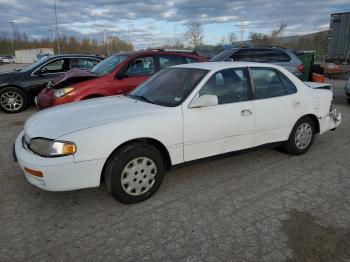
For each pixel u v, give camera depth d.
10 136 6.34
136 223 3.24
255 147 4.48
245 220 3.29
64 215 3.40
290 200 3.69
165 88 4.24
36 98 7.40
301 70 9.70
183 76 4.26
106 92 6.59
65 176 3.18
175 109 3.73
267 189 3.97
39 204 3.63
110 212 3.45
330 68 20.14
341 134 6.38
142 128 3.47
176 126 3.70
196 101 3.80
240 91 4.27
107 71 6.84
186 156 3.87
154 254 2.77
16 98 8.82
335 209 3.48
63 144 3.16
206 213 3.42
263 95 4.47
